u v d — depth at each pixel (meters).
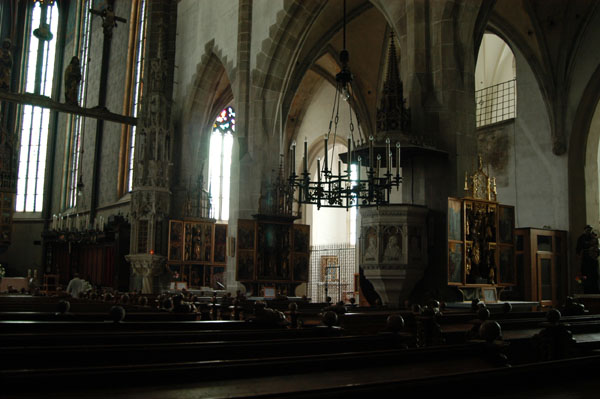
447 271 17.56
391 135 18.64
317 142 40.22
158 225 31.19
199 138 34.88
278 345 6.39
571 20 27.06
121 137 42.56
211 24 32.62
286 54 27.42
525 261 25.47
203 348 5.89
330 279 42.62
